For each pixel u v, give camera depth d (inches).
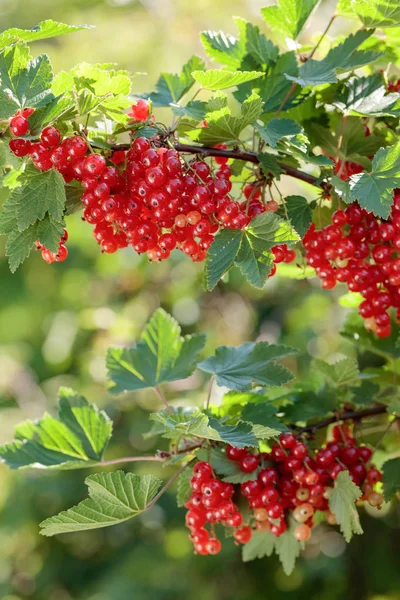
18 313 107.9
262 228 38.6
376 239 40.9
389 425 43.1
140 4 113.1
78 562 95.5
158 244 39.9
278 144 39.8
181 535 90.3
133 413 92.3
